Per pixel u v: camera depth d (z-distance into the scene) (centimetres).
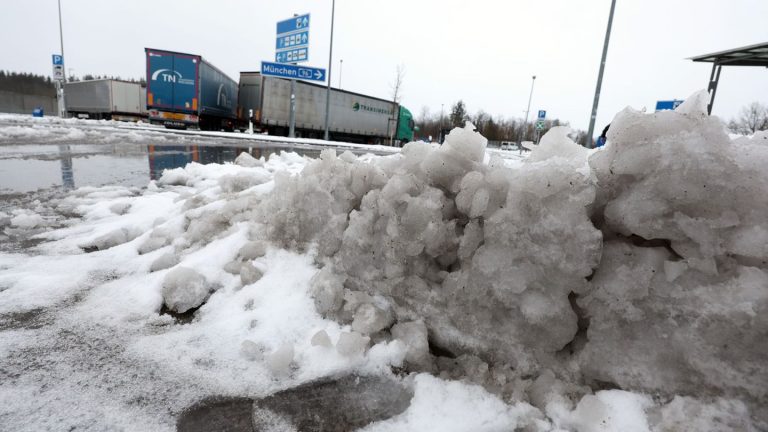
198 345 192
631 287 157
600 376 160
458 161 216
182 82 2316
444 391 164
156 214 386
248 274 245
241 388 165
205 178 601
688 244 153
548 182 167
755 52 1278
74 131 1608
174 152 1147
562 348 173
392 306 206
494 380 170
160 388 162
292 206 263
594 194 163
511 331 177
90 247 321
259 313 215
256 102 2544
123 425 142
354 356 179
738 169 147
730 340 140
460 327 189
